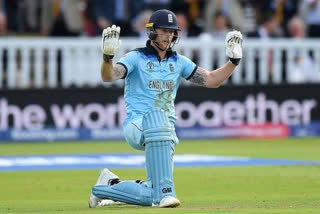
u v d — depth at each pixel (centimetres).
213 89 6462
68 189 3625
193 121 6444
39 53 6284
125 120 2922
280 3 7394
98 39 6378
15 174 4219
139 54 2914
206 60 6488
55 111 6247
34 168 4506
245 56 6594
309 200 3147
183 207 2806
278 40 6638
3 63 6259
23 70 6281
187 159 4969
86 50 6362
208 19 6981
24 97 6188
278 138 6519
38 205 3089
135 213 2547
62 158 5066
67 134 6272
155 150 2752
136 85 2916
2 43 6219
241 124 6531
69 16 6794
